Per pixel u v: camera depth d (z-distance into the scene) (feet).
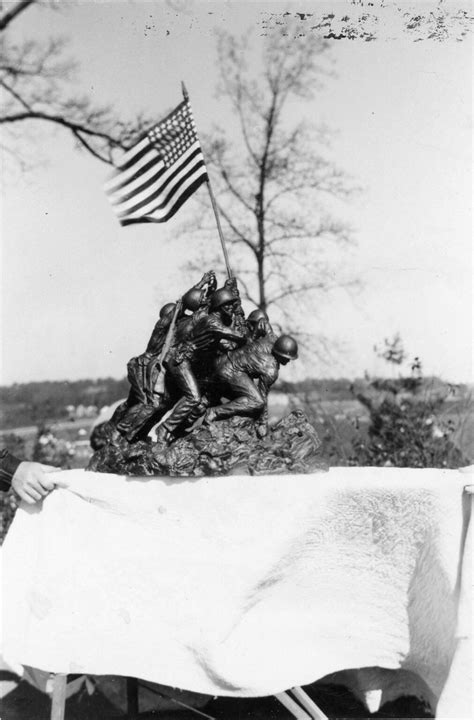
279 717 9.87
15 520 8.48
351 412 22.33
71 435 24.29
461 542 7.84
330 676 10.02
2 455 8.52
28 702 10.39
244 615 8.13
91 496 8.38
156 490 8.34
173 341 9.41
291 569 8.17
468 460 18.17
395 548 8.13
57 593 8.13
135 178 10.88
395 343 22.68
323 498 8.01
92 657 8.00
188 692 10.32
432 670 8.12
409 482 7.91
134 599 8.13
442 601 7.88
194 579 8.07
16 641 8.11
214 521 8.15
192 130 10.93
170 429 8.89
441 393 21.02
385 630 8.28
